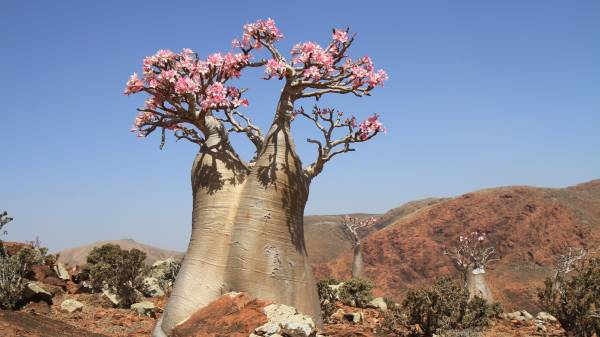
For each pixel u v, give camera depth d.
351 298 20.67
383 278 94.81
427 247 95.94
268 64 9.46
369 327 15.07
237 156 10.63
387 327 14.85
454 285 15.14
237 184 10.24
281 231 9.94
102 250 20.69
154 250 95.75
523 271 81.94
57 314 13.95
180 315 9.54
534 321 19.77
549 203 98.69
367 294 20.83
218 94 9.72
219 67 10.15
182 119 10.45
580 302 14.99
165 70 10.16
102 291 16.84
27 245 18.89
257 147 11.25
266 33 10.20
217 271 9.80
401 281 93.19
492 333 15.98
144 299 17.12
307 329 8.46
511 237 92.19
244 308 9.25
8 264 14.20
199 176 10.36
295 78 10.06
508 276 80.56
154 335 9.78
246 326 8.85
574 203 103.12
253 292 9.64
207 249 9.95
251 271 9.69
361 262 30.59
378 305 20.34
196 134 11.26
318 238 136.38
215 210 10.07
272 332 8.44
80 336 10.36
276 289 9.72
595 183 113.94
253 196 9.94
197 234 10.14
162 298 17.41
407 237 100.06
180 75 10.11
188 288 9.74
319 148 10.47
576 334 14.86
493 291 74.00
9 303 13.45
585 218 96.25
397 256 98.06
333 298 17.25
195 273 9.86
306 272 10.23
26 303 14.08
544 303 15.74
